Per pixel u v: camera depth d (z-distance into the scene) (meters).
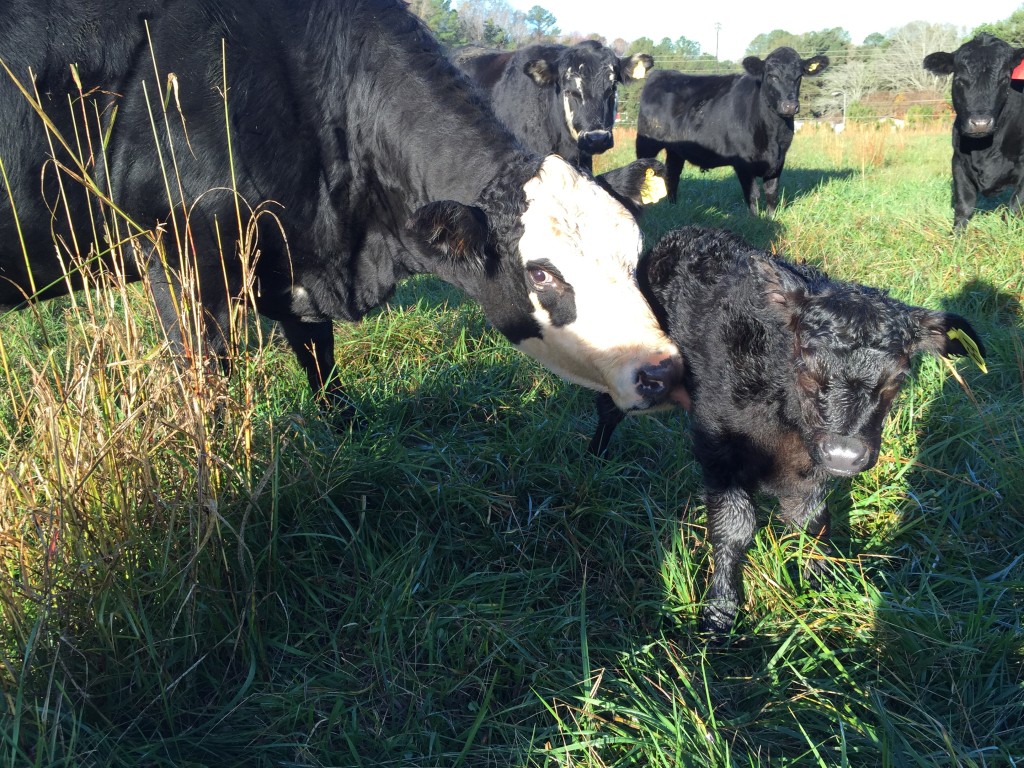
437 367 2.09
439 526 1.49
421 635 1.23
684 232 1.83
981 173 3.47
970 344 1.34
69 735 1.02
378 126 1.73
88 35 1.49
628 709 1.05
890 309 1.36
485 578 1.35
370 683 1.17
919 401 1.87
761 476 1.41
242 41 1.61
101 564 1.07
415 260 1.84
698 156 5.32
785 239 3.32
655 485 1.65
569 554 1.45
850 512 1.56
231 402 1.30
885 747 0.97
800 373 1.35
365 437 1.60
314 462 1.44
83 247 1.61
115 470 1.14
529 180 1.57
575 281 1.53
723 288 1.59
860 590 1.37
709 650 1.27
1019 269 2.69
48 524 1.05
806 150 7.77
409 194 1.75
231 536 1.25
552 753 1.04
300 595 1.32
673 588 1.38
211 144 1.56
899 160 6.66
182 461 1.25
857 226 3.60
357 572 1.34
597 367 1.56
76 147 1.52
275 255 1.69
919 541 1.48
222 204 1.58
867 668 1.20
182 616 1.14
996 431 1.70
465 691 1.17
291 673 1.19
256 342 2.23
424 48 1.76
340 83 1.71
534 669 1.19
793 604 1.32
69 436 1.13
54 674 1.03
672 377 1.49
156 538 1.18
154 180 1.56
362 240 1.82
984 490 1.51
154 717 1.08
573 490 1.58
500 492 1.59
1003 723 1.10
